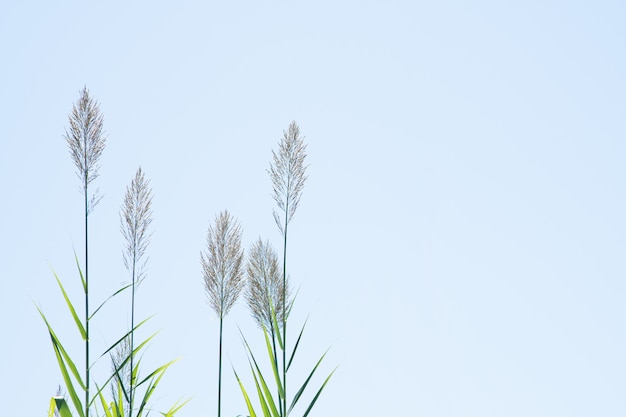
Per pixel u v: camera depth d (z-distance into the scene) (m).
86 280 5.27
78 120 5.33
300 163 5.67
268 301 5.66
